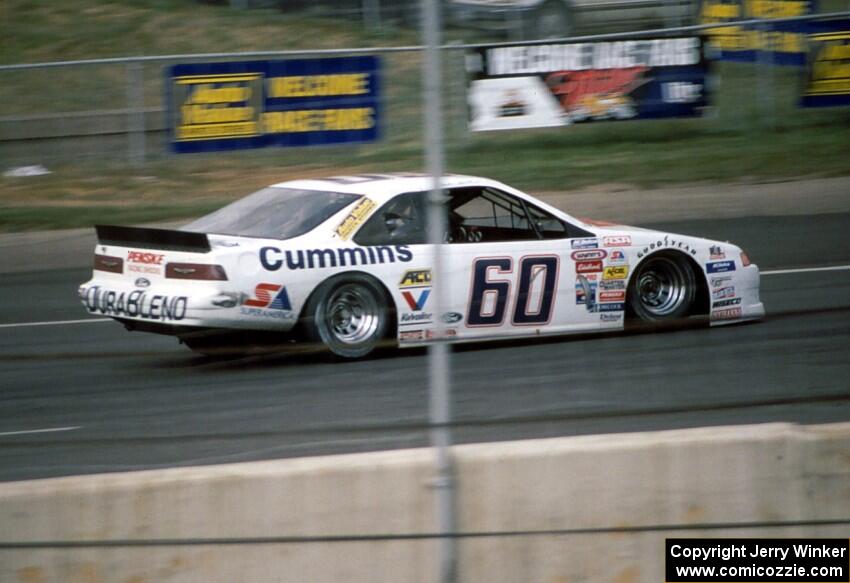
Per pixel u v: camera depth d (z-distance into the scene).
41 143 49.56
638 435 15.16
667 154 51.09
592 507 14.73
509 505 14.57
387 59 57.75
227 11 74.62
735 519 15.01
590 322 29.59
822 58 50.25
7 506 13.83
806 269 36.06
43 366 20.94
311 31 72.44
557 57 49.22
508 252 28.47
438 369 14.45
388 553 14.25
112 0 76.81
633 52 49.84
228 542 14.02
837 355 23.39
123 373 20.94
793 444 15.19
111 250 27.91
